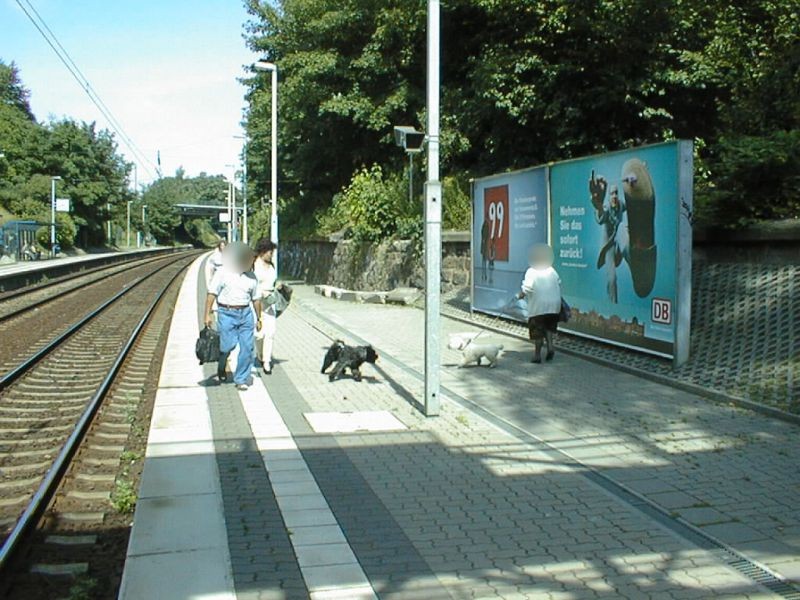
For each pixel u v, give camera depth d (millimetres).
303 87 30328
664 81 20781
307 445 7602
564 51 21484
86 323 20578
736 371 9836
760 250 11211
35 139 83250
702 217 11961
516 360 12336
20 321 21297
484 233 17672
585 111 21938
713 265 12023
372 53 28578
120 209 107062
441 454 7281
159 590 4520
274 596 4453
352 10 29203
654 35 20578
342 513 5762
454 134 24812
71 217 81500
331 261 32656
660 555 5008
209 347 10820
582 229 13258
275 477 6602
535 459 7090
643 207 11328
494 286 17234
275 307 11594
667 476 6547
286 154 42594
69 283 38125
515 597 4449
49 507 6270
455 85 27156
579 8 20391
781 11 14234
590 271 13008
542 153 23500
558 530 5438
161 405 9438
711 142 21594
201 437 7891
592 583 4617
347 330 17047
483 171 25000
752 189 11727
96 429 8867
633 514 5723
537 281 11953
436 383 8719
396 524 5551
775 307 10523
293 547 5141
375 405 9391
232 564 4875
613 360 11695
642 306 11453
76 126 87125
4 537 5645
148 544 5172
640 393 9719
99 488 6832
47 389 11477
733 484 6324
